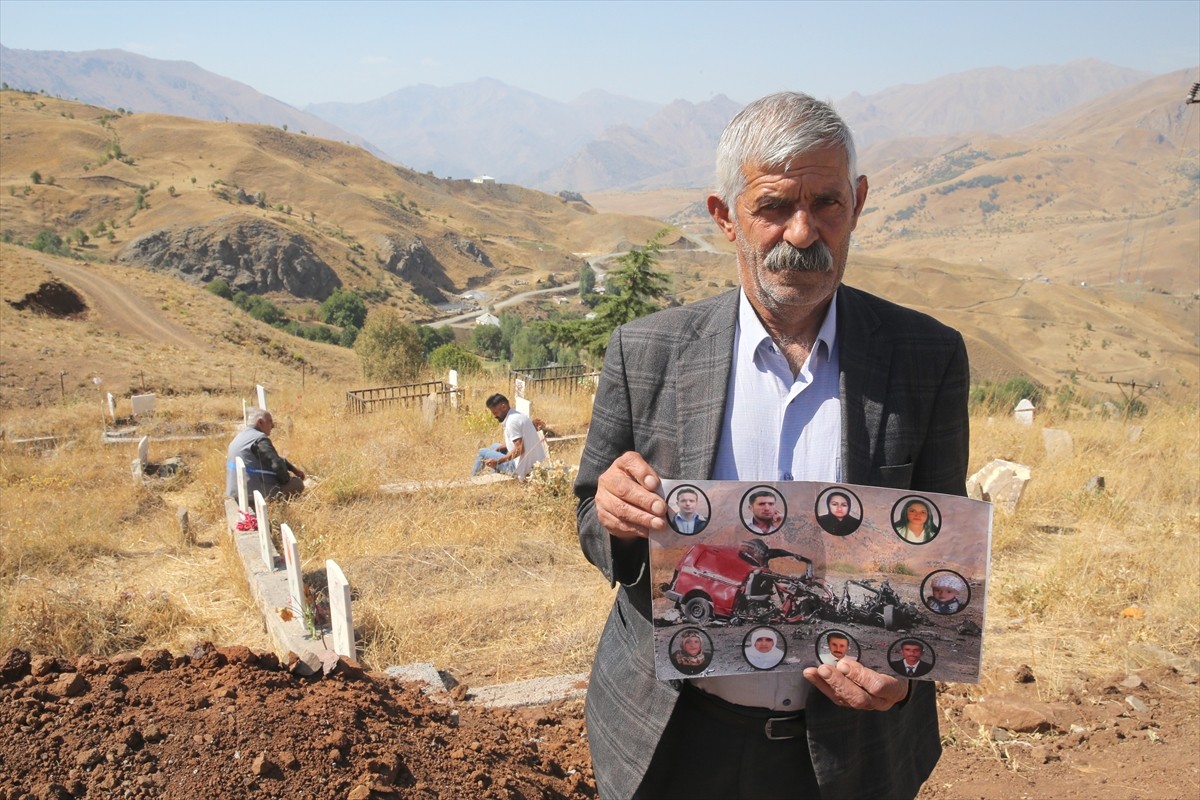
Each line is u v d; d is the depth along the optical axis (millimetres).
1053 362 144875
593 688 2033
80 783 2379
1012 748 3738
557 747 3523
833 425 1784
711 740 1859
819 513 1705
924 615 1709
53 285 53719
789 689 1818
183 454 13820
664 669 1754
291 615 5641
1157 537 6645
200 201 190375
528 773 3096
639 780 1822
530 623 5590
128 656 2926
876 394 1749
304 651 5230
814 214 1665
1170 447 9625
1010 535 6672
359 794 2473
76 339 38719
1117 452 9383
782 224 1668
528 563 6863
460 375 21406
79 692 2701
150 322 57250
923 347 1781
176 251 163250
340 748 2650
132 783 2398
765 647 1744
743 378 1825
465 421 13211
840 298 1837
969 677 1714
